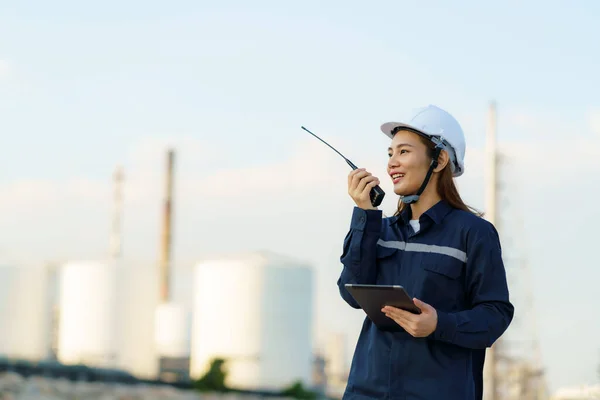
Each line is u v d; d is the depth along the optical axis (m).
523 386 36.06
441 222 4.53
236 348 54.44
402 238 4.58
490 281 4.43
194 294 57.84
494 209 37.88
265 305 54.59
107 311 58.88
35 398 30.03
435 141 4.59
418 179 4.61
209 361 45.09
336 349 83.94
